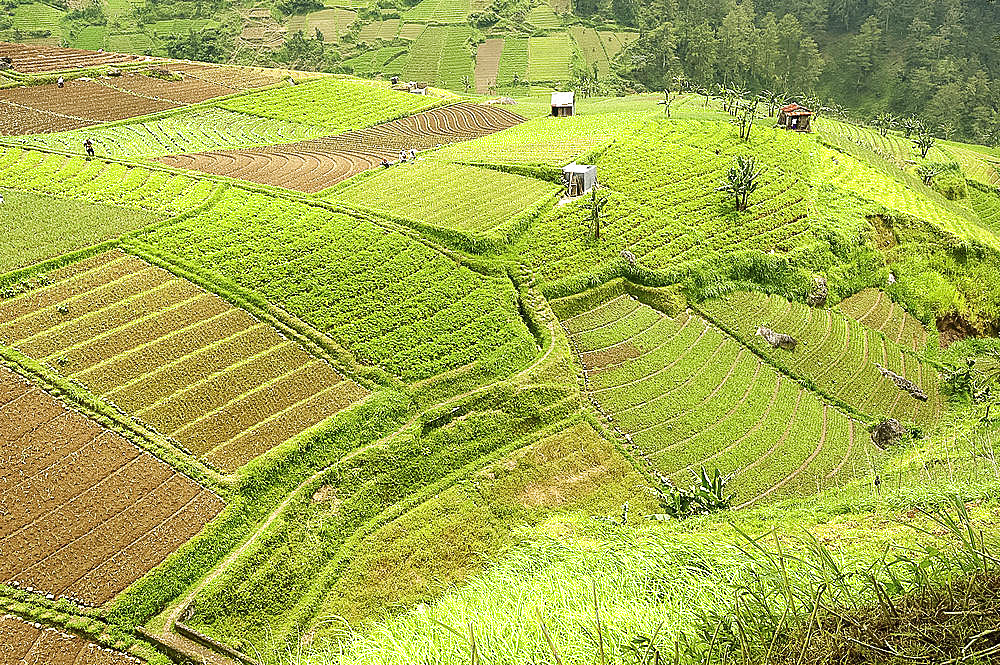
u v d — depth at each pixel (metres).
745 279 49.53
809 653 6.84
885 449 37.41
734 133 73.94
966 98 132.38
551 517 32.12
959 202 80.56
